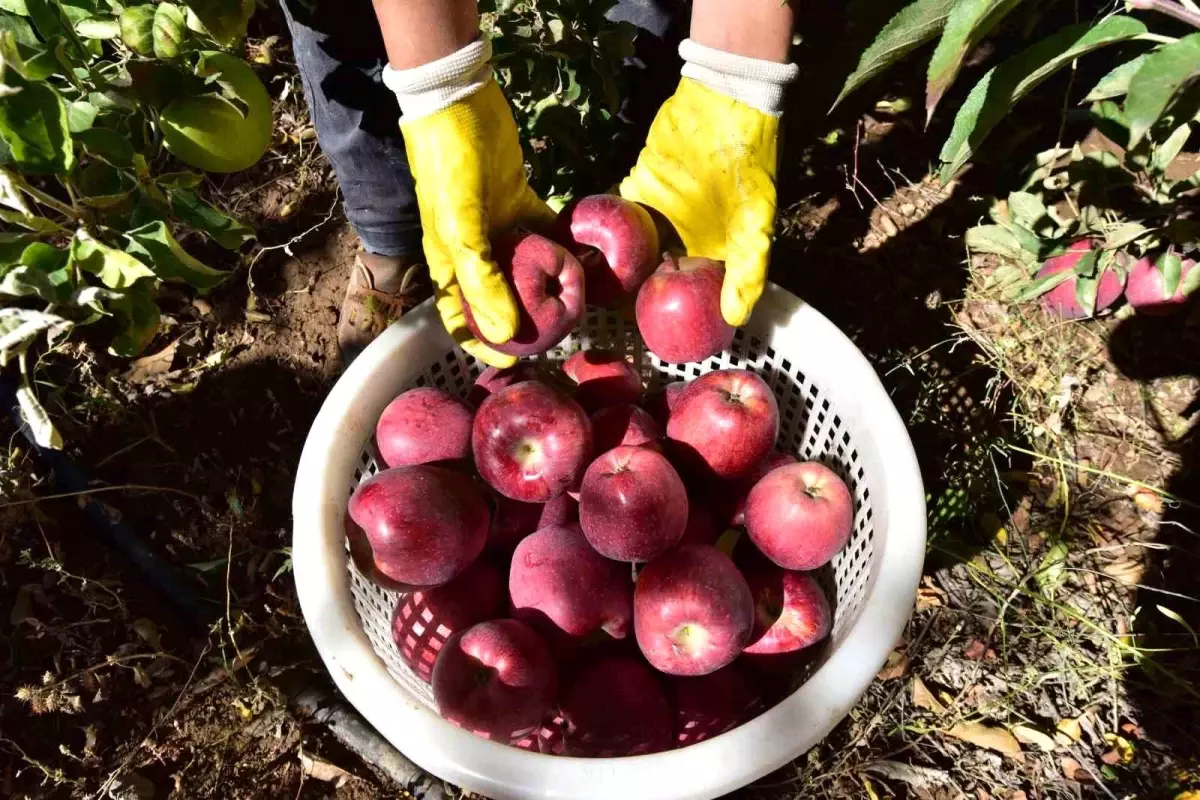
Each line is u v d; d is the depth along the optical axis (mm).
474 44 528
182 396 841
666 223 656
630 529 515
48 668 717
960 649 738
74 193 503
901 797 675
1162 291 784
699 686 573
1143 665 722
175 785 678
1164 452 824
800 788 669
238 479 810
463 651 520
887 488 534
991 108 399
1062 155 913
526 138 783
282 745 695
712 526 608
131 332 514
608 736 546
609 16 805
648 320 604
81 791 675
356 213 779
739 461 589
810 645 565
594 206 604
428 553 529
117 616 736
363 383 587
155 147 526
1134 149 745
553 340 584
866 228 945
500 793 445
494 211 599
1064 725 708
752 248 585
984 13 309
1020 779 686
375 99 677
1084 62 1014
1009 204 865
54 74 453
